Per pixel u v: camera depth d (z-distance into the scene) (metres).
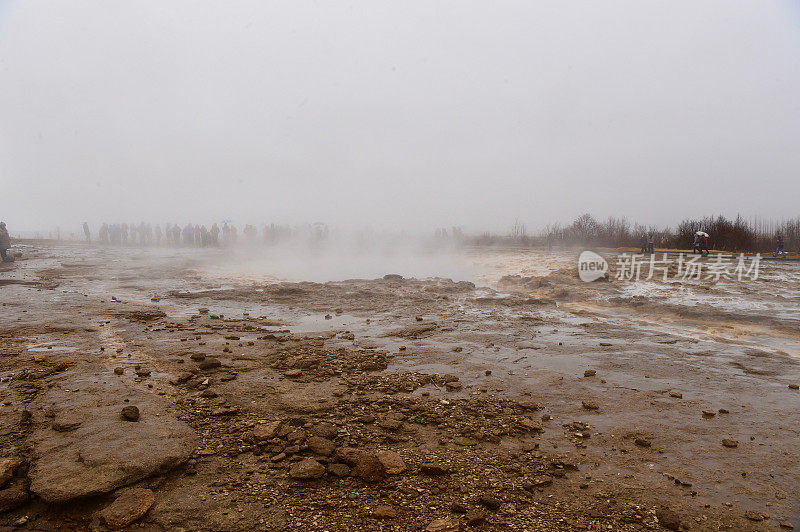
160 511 3.38
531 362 7.59
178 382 6.08
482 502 3.59
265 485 3.75
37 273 19.16
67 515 3.36
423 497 3.65
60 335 8.63
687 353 8.25
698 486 3.96
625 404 5.80
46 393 5.50
